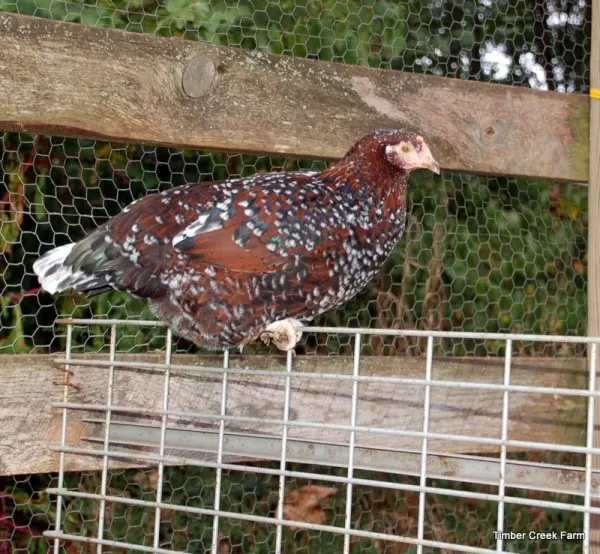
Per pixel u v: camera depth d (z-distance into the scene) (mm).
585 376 1801
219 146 1582
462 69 2195
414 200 2195
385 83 1692
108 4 1919
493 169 1755
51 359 1574
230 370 1433
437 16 2176
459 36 2195
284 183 1562
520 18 2178
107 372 1595
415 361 1712
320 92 1646
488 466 1396
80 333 2045
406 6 2152
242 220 1512
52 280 1535
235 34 2012
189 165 2039
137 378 1604
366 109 1677
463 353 2260
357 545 2246
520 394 1766
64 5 1887
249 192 1536
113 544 1481
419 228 2189
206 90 1571
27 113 1478
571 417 1791
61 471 1549
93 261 1529
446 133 1729
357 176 1590
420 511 1323
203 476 2137
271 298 1522
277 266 1513
